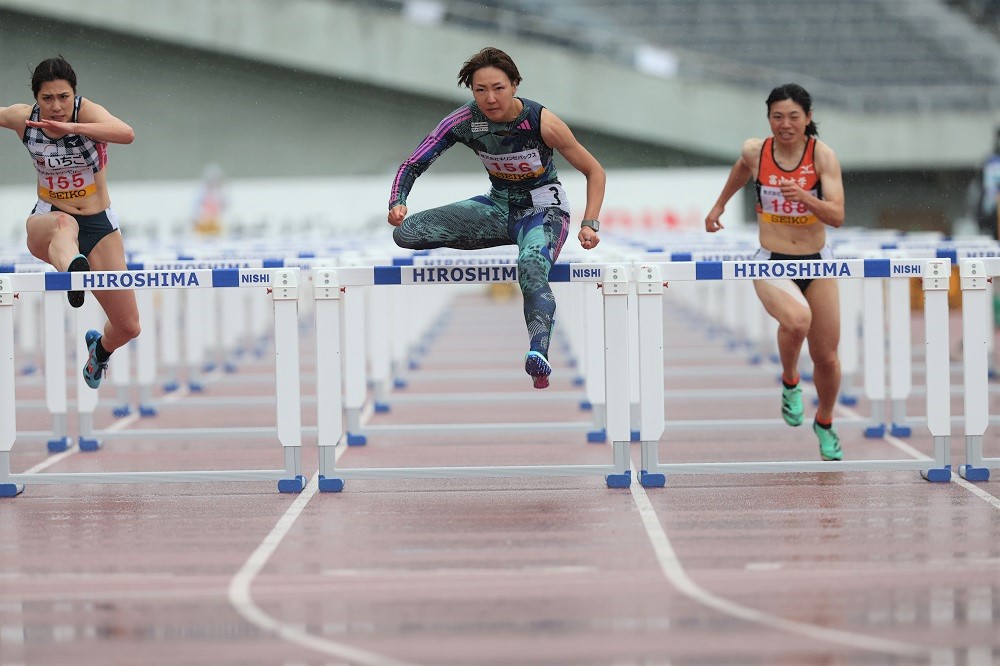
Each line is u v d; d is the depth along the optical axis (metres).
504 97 20.92
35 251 23.33
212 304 48.00
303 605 15.41
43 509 21.62
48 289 22.25
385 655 13.45
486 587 16.08
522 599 15.50
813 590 15.76
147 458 27.69
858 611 14.85
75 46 91.06
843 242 40.00
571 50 90.31
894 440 28.69
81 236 23.20
